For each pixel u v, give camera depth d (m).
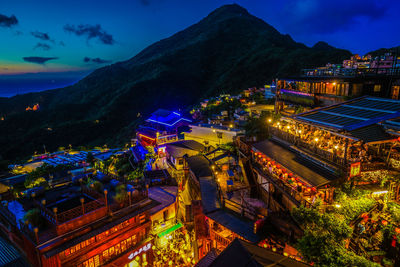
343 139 17.09
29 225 15.59
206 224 21.30
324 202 14.55
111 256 18.27
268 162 19.94
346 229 12.09
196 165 33.56
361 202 13.77
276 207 18.67
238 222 18.30
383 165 14.35
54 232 15.59
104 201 18.22
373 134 13.97
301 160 17.42
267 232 16.11
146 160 49.56
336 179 14.08
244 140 28.17
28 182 37.16
